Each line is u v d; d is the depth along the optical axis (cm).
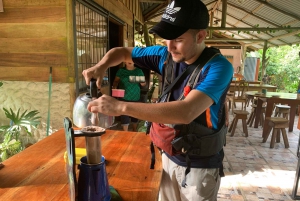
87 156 84
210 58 103
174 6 93
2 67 283
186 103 86
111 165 120
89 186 83
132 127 445
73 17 271
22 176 106
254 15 668
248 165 306
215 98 92
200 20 94
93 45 346
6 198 90
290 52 1445
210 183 121
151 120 84
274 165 309
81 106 99
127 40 521
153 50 133
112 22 463
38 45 273
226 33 1074
